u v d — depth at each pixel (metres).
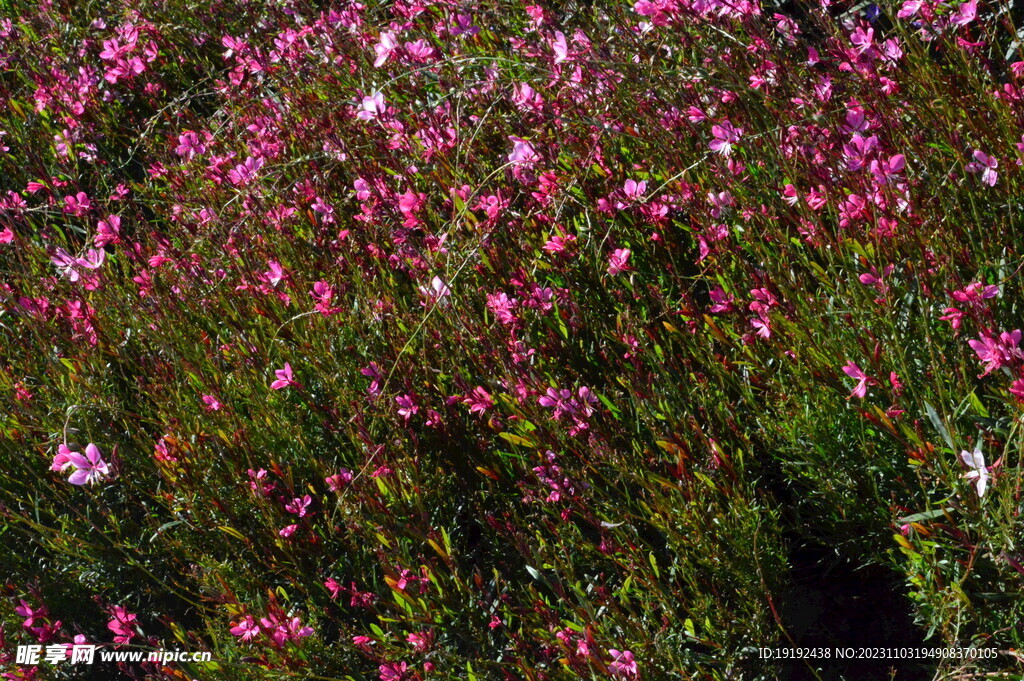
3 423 3.58
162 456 3.20
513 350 3.04
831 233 2.98
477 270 3.46
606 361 3.20
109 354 3.93
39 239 4.49
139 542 3.23
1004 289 2.66
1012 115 2.81
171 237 4.40
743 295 3.10
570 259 3.41
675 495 2.67
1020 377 2.17
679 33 3.34
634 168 3.56
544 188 3.41
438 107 3.98
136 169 5.37
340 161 4.04
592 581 2.77
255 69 4.65
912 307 2.70
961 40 2.90
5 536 3.46
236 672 2.72
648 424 2.82
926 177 2.93
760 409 3.02
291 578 3.10
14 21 6.18
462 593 2.77
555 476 2.79
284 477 3.10
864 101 2.95
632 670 2.35
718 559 2.57
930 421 2.53
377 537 2.84
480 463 3.20
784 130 3.00
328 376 3.38
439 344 3.32
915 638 2.62
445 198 3.61
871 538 2.67
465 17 4.05
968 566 2.19
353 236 3.82
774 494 2.99
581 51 3.35
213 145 4.61
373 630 2.63
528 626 2.60
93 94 5.31
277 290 3.78
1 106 5.48
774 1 3.86
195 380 3.51
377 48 3.82
